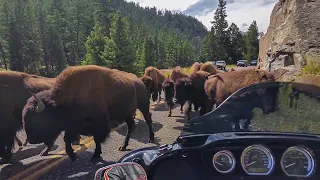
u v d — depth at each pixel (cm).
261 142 227
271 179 221
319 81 757
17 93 693
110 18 6138
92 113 629
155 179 237
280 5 1494
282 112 266
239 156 227
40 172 551
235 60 9119
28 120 584
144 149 296
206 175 228
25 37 6881
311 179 218
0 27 6888
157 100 1667
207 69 1307
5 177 534
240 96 273
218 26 8869
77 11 7919
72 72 630
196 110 1095
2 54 6912
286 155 223
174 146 254
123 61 4438
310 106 261
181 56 11819
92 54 4800
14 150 724
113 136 835
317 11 1094
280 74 1116
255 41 9019
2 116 649
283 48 1182
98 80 653
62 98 607
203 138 254
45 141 604
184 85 1040
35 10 7931
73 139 626
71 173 544
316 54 1020
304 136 241
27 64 6925
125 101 714
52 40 6950
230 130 265
